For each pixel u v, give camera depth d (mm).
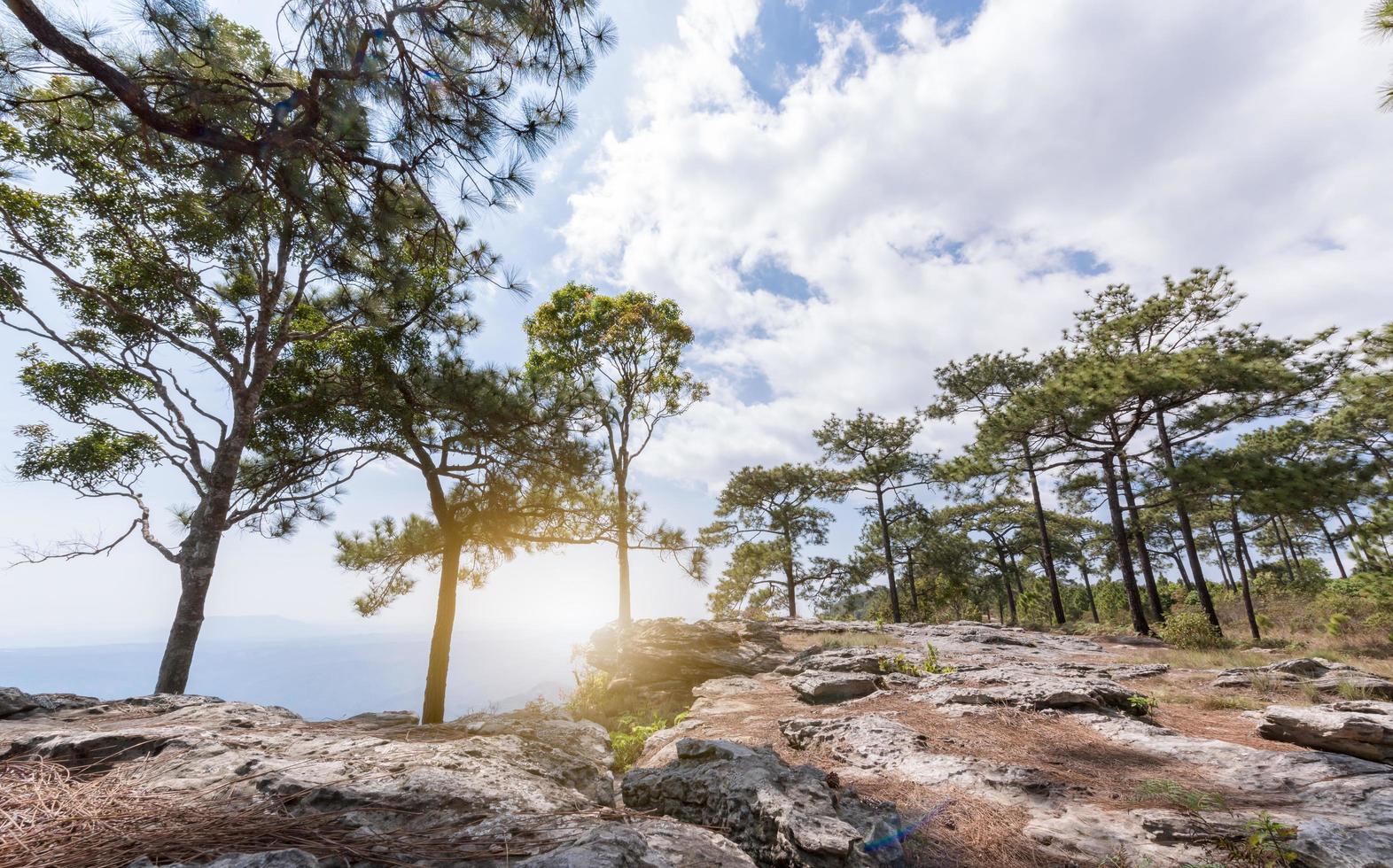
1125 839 3699
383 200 5895
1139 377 19219
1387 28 6746
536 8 4957
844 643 17750
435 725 5176
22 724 4430
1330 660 12742
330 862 2168
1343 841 3256
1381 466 16359
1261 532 43000
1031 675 9633
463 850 2262
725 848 2529
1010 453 24172
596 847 2186
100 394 13602
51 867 2070
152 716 4938
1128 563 21953
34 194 11562
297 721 5148
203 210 8500
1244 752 5188
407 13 5117
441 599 11609
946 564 38062
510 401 10672
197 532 12516
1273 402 20156
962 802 4461
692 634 16250
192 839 2301
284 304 13281
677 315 24156
